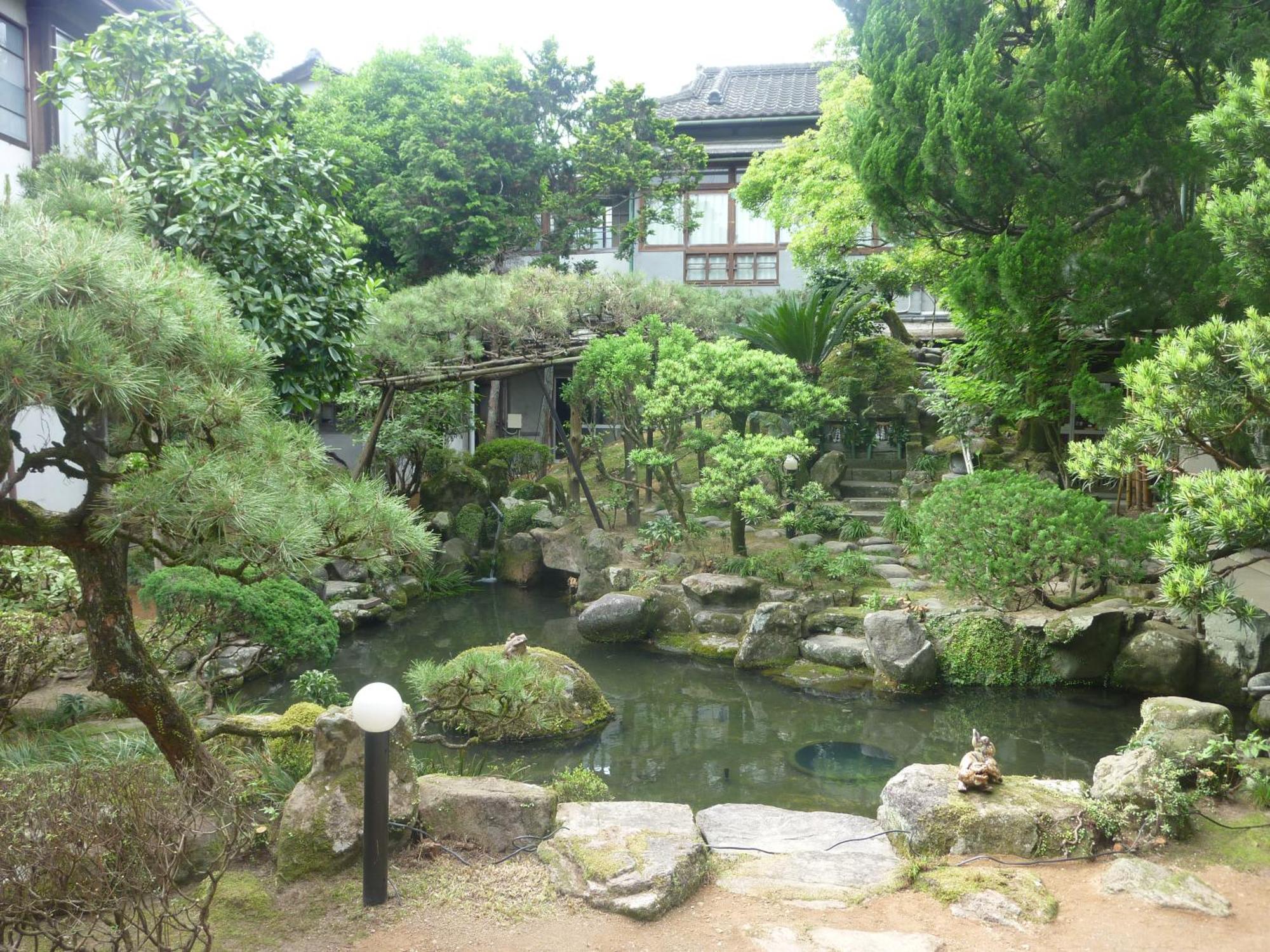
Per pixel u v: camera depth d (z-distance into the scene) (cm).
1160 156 827
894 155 973
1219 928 370
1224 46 804
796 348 1538
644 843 421
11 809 325
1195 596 464
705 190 2138
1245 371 458
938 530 877
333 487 402
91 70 758
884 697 882
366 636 1132
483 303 1298
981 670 916
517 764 707
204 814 385
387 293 1252
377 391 1609
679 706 867
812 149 1587
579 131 1816
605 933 368
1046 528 819
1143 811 447
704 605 1105
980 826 444
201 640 683
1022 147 918
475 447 2091
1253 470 454
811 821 499
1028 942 361
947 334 1867
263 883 402
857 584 1100
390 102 1814
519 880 409
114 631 402
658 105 1977
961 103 898
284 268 729
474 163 1758
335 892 394
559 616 1262
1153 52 856
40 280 304
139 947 315
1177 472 490
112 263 324
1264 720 754
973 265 926
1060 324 1016
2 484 368
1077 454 523
